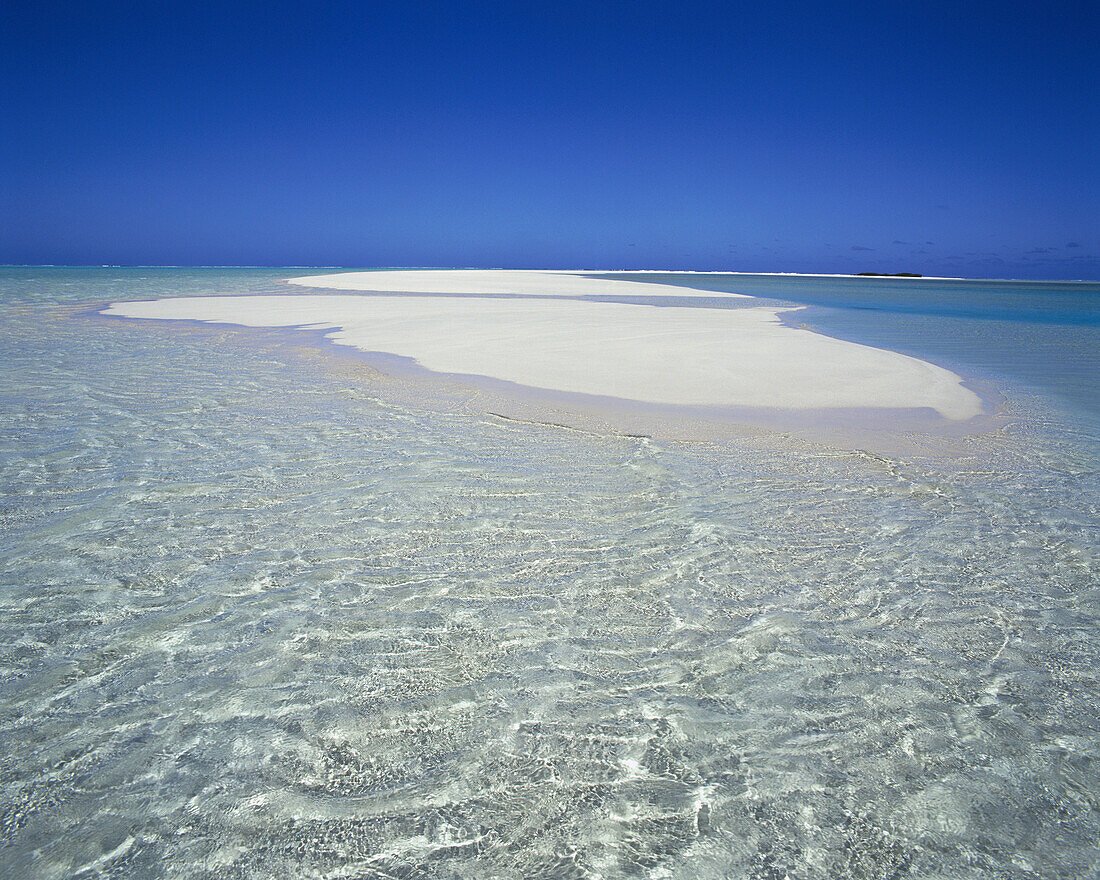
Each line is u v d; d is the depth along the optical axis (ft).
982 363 34.65
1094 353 38.75
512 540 11.92
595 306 67.51
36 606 9.33
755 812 6.23
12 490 13.69
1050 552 11.98
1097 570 11.31
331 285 108.58
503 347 35.53
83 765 6.55
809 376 28.53
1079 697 8.02
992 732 7.37
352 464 15.94
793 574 10.93
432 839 5.87
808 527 12.89
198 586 10.03
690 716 7.48
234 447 17.13
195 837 5.80
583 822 6.08
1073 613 9.93
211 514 12.73
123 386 24.39
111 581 10.08
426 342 37.37
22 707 7.33
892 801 6.41
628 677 8.16
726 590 10.34
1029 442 19.47
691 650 8.75
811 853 5.83
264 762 6.65
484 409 21.95
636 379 27.20
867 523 13.17
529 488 14.58
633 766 6.75
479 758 6.81
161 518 12.47
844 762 6.88
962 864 5.78
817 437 19.56
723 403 23.45
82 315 51.62
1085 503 14.52
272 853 5.67
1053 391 27.22
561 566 10.98
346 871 5.54
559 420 20.74
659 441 18.69
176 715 7.28
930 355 37.45
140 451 16.58
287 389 24.59
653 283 158.30
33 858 5.54
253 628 8.95
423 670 8.19
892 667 8.48
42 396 22.31
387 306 63.46
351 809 6.15
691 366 30.30
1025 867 5.76
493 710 7.51
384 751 6.86
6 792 6.21
